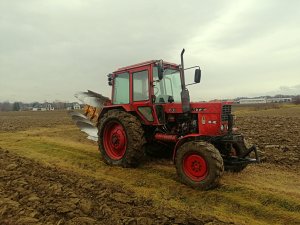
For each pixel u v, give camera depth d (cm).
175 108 648
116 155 722
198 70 623
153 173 642
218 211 457
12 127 1816
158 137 677
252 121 2028
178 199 500
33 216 406
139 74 698
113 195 489
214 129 585
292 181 586
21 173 613
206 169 530
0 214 412
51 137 1259
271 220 433
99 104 962
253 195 504
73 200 461
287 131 1345
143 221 391
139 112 697
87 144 1055
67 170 671
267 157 774
